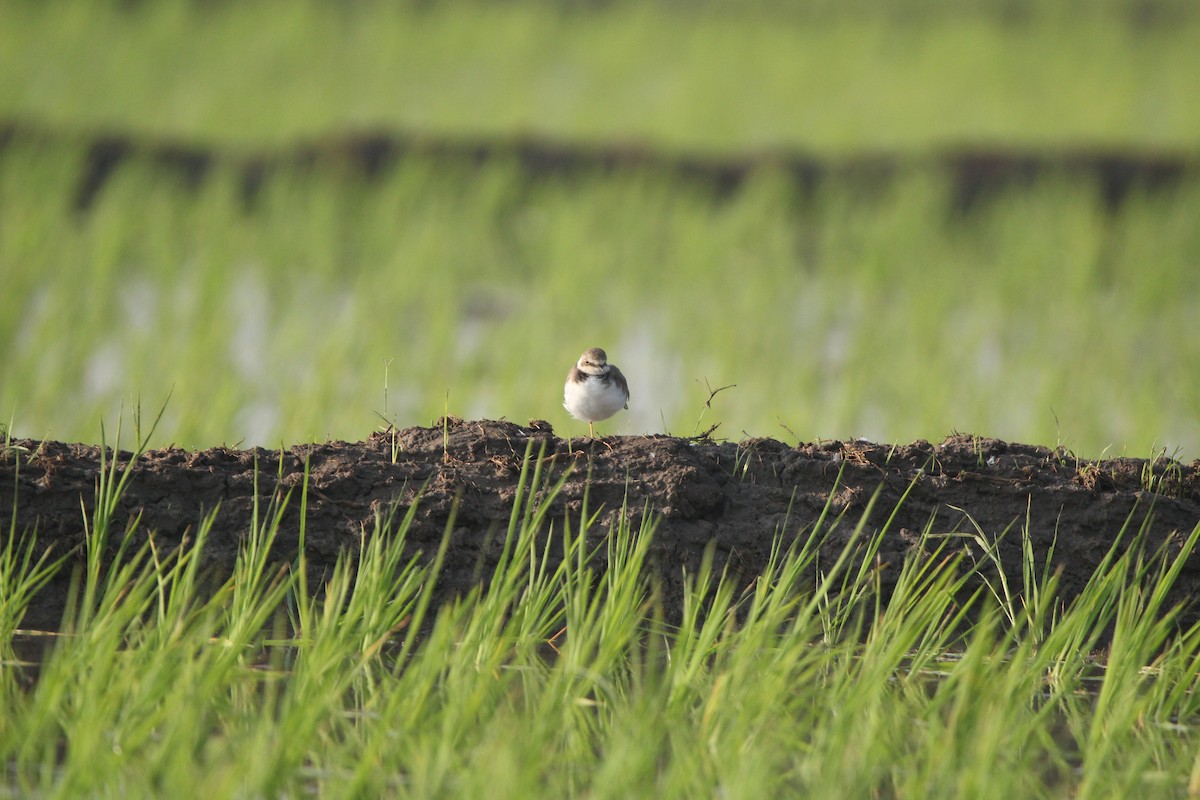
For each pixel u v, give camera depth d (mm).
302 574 8500
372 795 6809
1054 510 10227
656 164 33281
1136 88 49438
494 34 53438
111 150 30328
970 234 30344
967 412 17281
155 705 7391
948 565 9945
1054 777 7660
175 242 25141
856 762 7133
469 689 7574
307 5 53281
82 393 16172
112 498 9547
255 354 19062
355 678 8398
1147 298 23328
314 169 31531
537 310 21234
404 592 8695
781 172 32531
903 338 20984
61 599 9492
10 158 27781
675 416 16766
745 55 52812
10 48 42938
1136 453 15195
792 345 20766
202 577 9117
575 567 9805
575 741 7711
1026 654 8102
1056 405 17109
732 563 9898
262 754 6738
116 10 49906
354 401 16219
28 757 7168
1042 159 33469
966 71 51438
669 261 26562
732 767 6941
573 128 38625
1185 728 8297
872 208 31172
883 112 44188
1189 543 9109
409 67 48469
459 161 32500
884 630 8438
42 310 20141
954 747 7043
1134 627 9109
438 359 18047
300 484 9945
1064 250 26938
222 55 46625
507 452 10492
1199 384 17859
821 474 10359
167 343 18422
